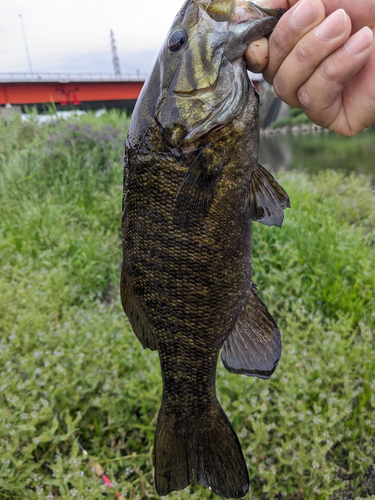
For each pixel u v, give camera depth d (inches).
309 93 9.8
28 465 16.0
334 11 9.3
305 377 19.5
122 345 21.6
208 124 9.7
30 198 42.8
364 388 20.6
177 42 9.9
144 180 10.0
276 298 27.7
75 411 18.8
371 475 17.9
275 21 9.8
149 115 10.0
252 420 16.9
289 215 40.5
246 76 10.0
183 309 10.7
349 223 47.4
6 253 32.1
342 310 27.0
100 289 32.0
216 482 11.4
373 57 10.0
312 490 16.4
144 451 18.2
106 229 41.7
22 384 17.5
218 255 10.3
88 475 16.4
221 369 19.3
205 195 9.9
